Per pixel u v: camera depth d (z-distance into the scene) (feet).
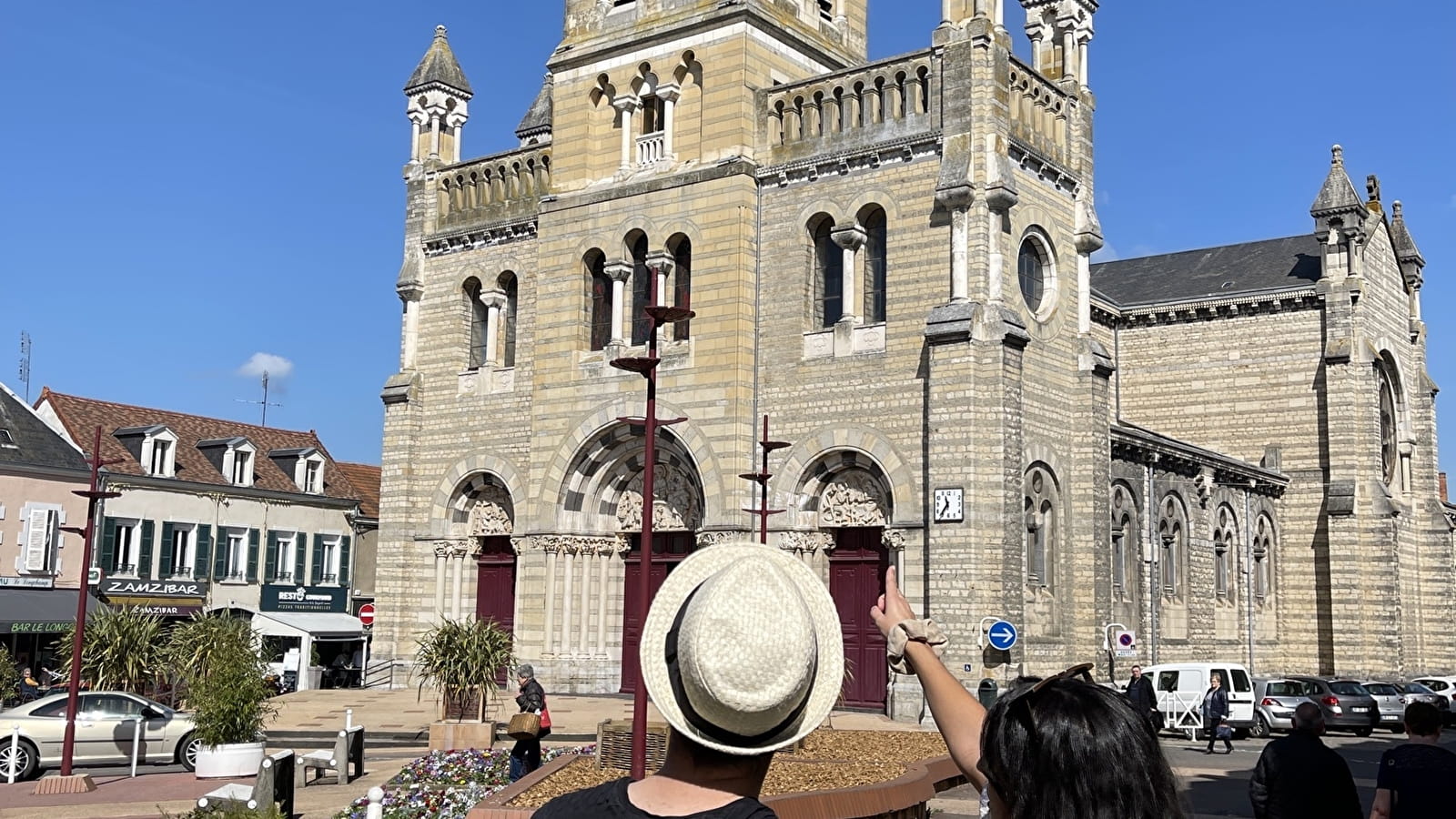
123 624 112.47
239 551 201.87
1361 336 176.45
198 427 212.43
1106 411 132.87
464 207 155.02
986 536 116.06
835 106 130.00
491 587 149.38
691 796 14.34
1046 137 131.34
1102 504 130.21
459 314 153.48
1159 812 13.19
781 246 131.64
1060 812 13.16
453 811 65.10
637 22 141.28
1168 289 193.36
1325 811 35.76
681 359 133.39
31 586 174.60
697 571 15.34
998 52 122.83
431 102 158.61
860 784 59.41
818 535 127.54
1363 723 135.85
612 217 139.74
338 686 204.85
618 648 139.85
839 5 147.64
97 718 98.73
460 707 102.94
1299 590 176.96
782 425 129.39
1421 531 192.85
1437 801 34.27
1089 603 128.06
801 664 14.07
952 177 120.47
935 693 15.58
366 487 240.94
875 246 128.26
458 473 150.41
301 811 73.67
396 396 153.69
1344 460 173.88
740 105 132.98
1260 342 182.39
